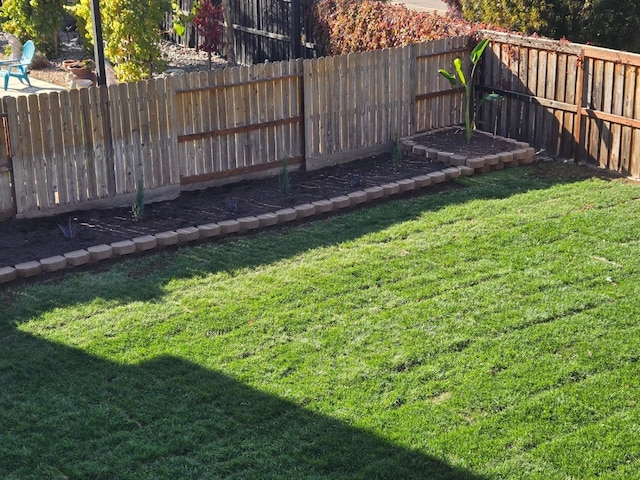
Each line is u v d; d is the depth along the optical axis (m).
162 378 8.35
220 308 9.70
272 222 12.15
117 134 12.34
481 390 8.07
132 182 12.64
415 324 9.27
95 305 9.84
